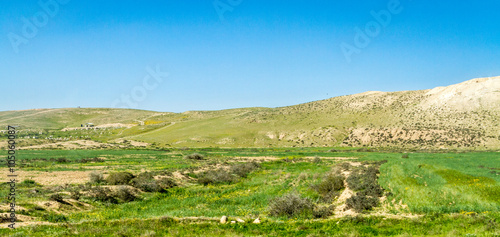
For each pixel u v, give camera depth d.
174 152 100.75
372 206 24.38
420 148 109.31
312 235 18.08
